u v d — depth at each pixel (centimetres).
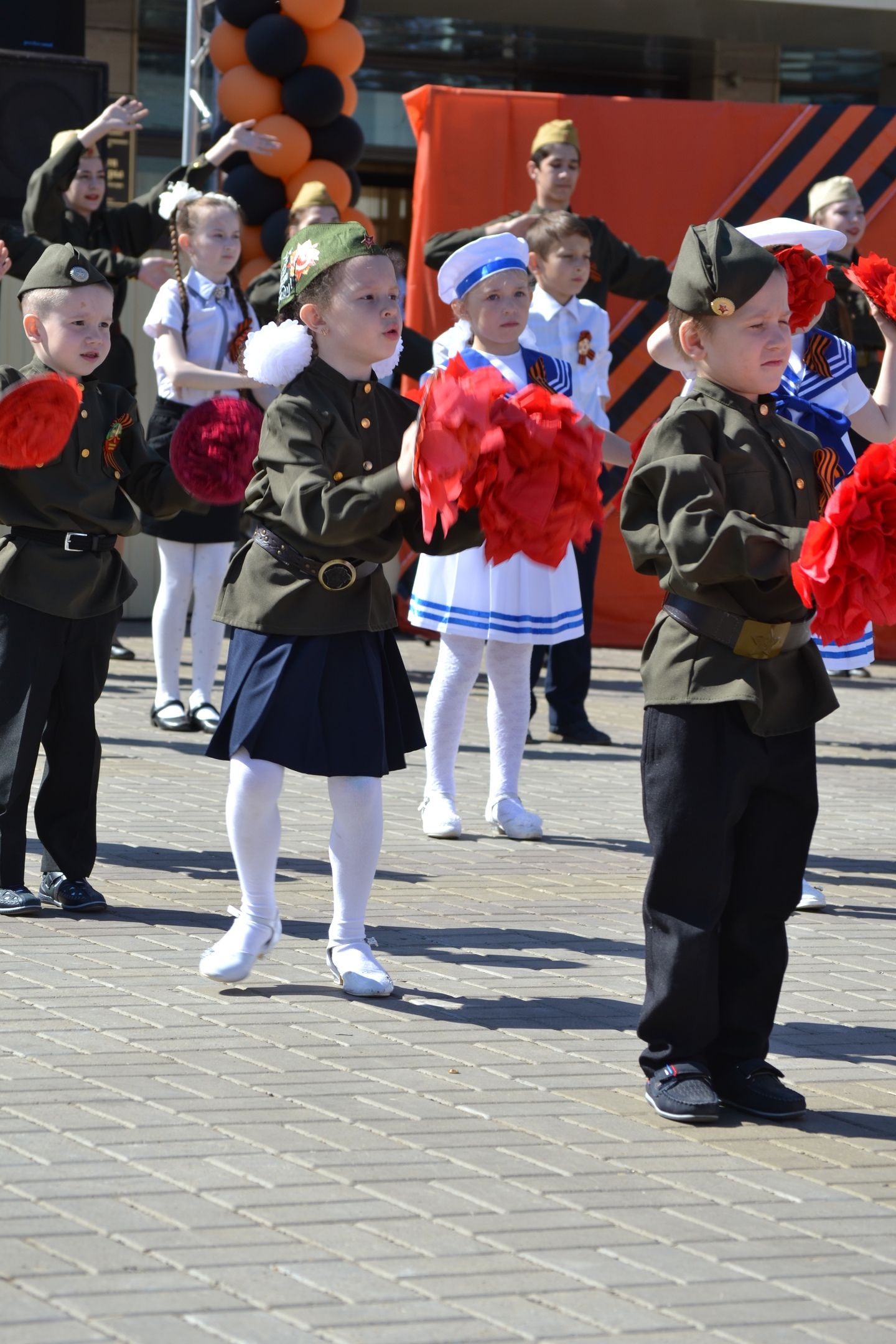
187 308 2073
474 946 1310
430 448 912
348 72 2816
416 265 3081
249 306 2117
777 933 996
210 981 1180
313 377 1116
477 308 1691
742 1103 988
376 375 1187
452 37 3981
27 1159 853
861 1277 772
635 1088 1015
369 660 1142
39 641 1311
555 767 2128
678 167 3109
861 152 3122
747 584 941
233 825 1150
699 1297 742
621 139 3098
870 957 1339
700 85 4150
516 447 928
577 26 3750
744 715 958
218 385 1988
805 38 3822
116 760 2011
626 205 3112
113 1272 734
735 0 3503
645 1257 780
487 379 917
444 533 998
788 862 985
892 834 1819
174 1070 996
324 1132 910
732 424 960
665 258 3128
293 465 1077
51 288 1291
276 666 1124
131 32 3838
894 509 841
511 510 930
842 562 845
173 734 2202
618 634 3303
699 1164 902
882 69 4141
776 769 974
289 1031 1080
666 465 928
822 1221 834
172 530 2166
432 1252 771
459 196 3069
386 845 1655
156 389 3256
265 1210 805
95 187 2427
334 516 1016
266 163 2722
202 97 3019
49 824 1364
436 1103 966
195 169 2378
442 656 1698
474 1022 1123
